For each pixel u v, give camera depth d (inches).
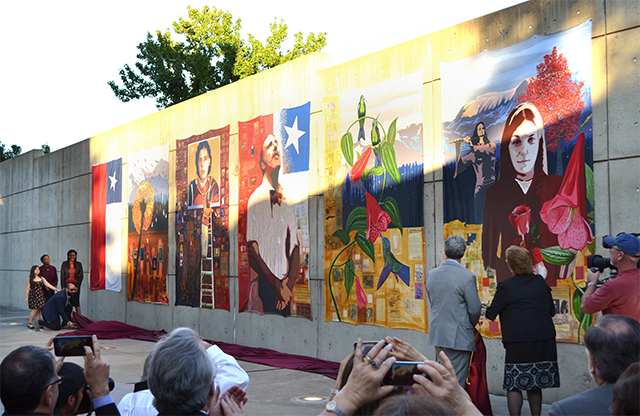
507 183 245.9
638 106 209.6
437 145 278.8
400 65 299.7
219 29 967.0
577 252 220.4
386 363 63.1
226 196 420.2
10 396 78.5
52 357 83.1
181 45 975.0
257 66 976.3
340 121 331.0
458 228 264.1
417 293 280.4
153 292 498.6
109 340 447.5
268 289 374.9
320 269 336.8
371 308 302.8
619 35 216.1
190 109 465.4
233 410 84.0
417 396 46.5
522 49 245.6
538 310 175.8
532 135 238.7
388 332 292.5
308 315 342.0
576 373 216.4
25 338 445.7
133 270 528.1
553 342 176.1
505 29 253.8
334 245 327.3
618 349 81.4
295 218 356.2
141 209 521.3
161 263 490.3
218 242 424.8
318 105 346.0
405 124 294.0
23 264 750.5
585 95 223.8
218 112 433.7
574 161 225.0
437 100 280.5
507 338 177.3
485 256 251.6
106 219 574.2
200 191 448.1
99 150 593.0
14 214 780.0
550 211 230.2
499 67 253.4
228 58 976.9
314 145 346.9
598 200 217.8
